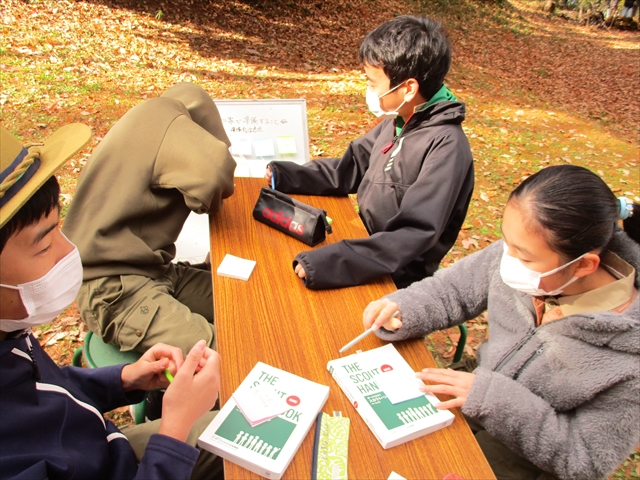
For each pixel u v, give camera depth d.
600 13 20.36
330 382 1.32
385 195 2.08
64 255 1.07
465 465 1.13
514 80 10.58
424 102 2.00
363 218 2.23
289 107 2.78
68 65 6.36
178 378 1.12
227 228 1.97
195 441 1.47
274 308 1.57
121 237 1.85
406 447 1.17
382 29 1.89
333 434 1.16
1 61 6.04
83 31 7.33
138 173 1.85
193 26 8.66
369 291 1.69
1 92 5.39
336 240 1.97
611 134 8.03
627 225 1.27
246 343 1.42
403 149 2.02
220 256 1.80
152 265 1.95
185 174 1.84
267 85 7.18
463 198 2.04
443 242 2.16
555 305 1.36
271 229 1.99
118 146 1.87
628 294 1.23
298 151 2.82
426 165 1.88
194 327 1.80
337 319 1.55
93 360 1.83
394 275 2.09
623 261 1.25
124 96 5.89
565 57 13.54
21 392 1.01
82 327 2.79
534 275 1.23
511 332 1.44
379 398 1.25
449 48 1.88
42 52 6.52
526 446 1.24
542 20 18.66
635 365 1.17
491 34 13.88
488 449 1.53
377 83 1.96
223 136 2.34
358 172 2.38
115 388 1.36
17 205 0.86
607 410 1.21
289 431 1.14
